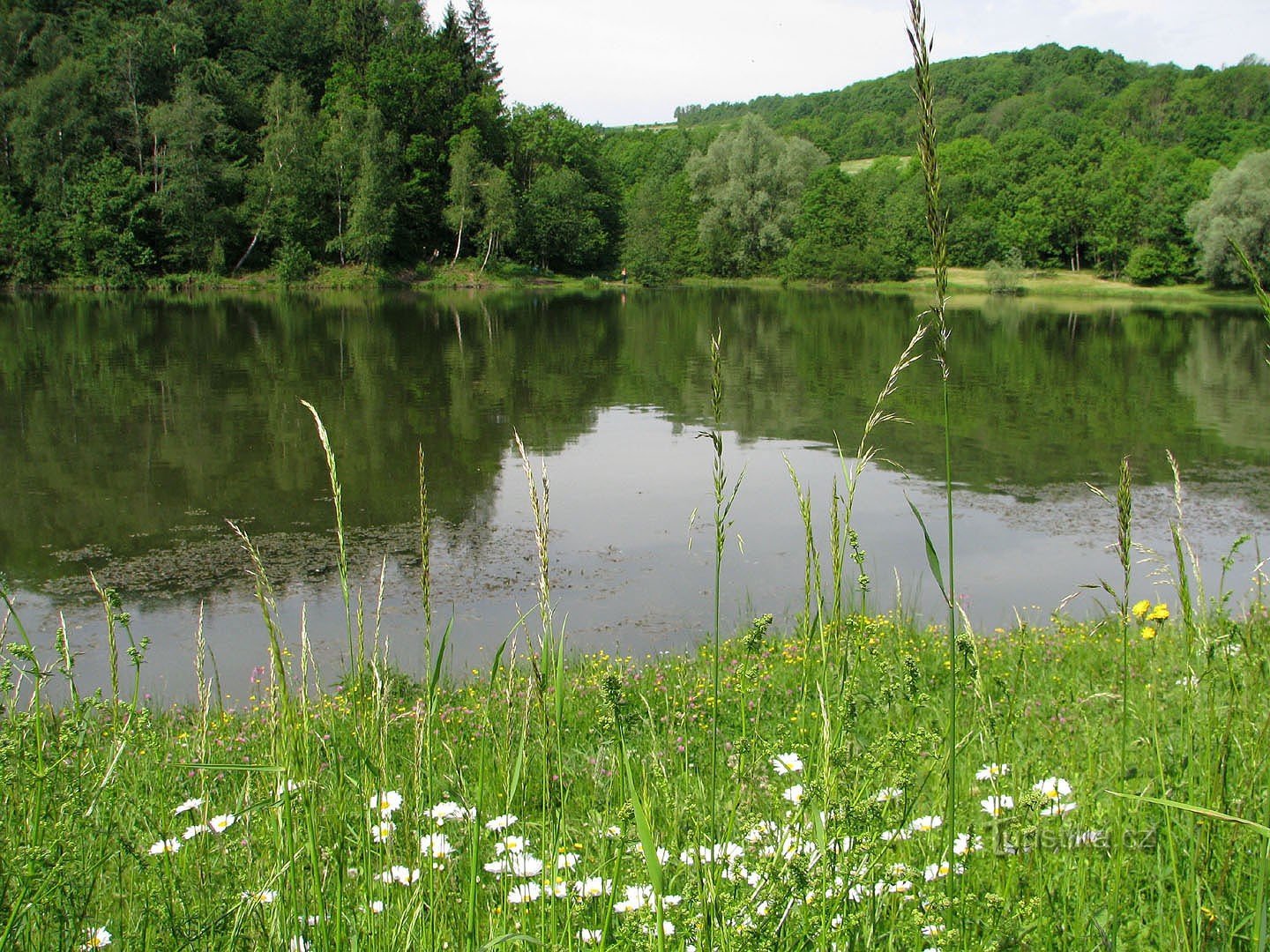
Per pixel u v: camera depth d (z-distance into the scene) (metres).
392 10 89.31
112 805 2.56
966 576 12.45
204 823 2.55
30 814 2.30
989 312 59.91
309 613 11.08
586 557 13.30
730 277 86.62
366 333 41.66
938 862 2.33
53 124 59.31
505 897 2.29
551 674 2.50
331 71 83.38
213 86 68.44
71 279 59.97
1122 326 51.47
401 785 2.53
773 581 12.20
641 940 1.97
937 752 2.28
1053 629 8.58
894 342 41.97
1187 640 2.53
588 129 90.56
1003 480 18.03
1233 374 33.03
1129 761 3.16
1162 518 15.45
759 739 2.33
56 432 20.77
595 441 21.52
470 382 29.38
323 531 14.44
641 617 10.96
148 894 2.23
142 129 63.88
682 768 2.88
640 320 51.56
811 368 33.91
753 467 19.08
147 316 46.41
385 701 2.34
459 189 73.88
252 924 2.15
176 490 16.52
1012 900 2.22
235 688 8.71
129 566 12.71
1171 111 112.19
